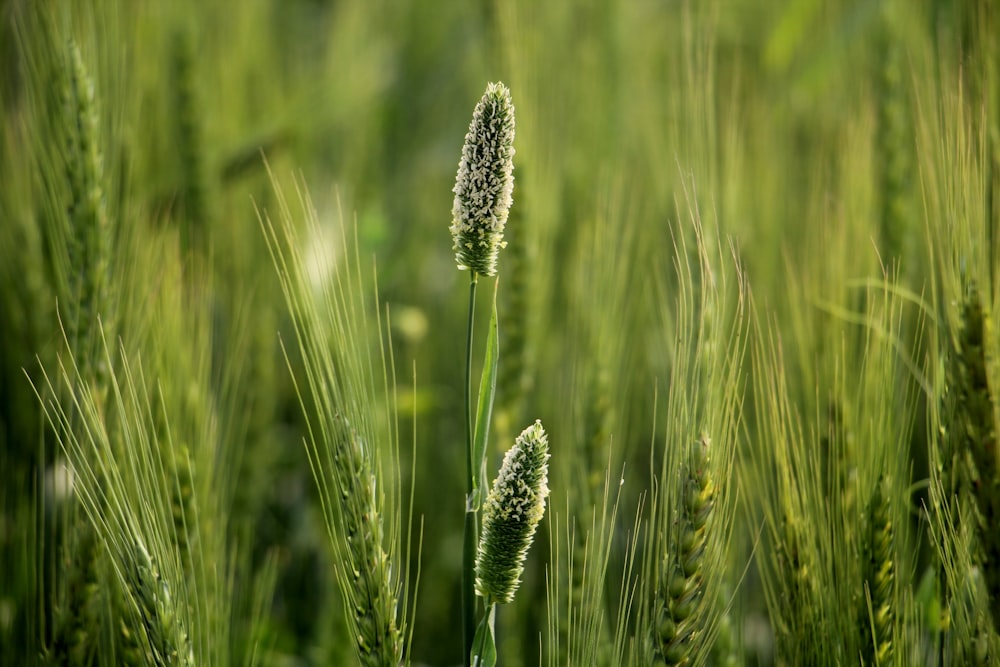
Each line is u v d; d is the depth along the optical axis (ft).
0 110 3.38
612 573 3.11
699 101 3.12
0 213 3.29
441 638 3.45
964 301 2.69
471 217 2.56
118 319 3.01
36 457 3.18
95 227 2.96
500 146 2.55
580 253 3.32
